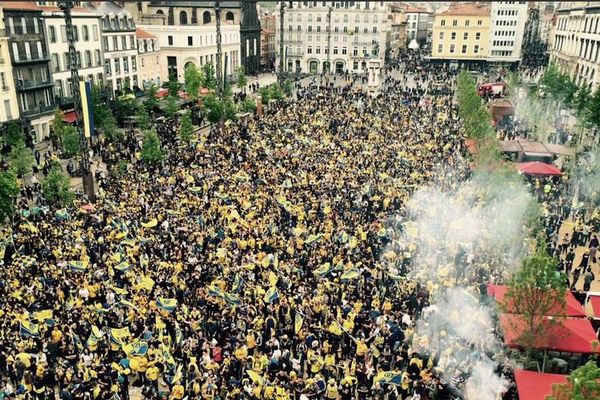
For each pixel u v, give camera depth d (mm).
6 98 72188
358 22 163250
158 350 26578
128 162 61562
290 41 170125
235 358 26641
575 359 27391
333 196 48219
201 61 127250
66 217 43906
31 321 28688
